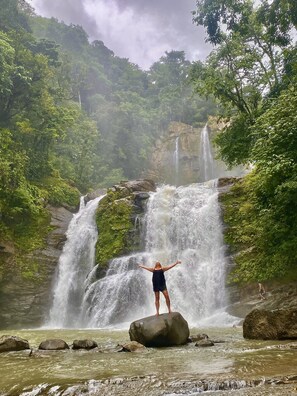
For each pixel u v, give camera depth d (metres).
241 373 6.04
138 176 60.16
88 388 5.57
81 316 23.77
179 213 26.44
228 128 25.56
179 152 64.00
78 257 27.02
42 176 32.38
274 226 17.59
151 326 10.09
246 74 25.66
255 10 24.39
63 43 79.88
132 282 23.03
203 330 15.11
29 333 17.00
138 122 63.38
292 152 15.41
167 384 5.55
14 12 39.44
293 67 21.11
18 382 6.22
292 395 4.75
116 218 27.17
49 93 36.22
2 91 28.73
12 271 23.92
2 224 24.91
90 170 45.38
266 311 10.95
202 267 23.05
